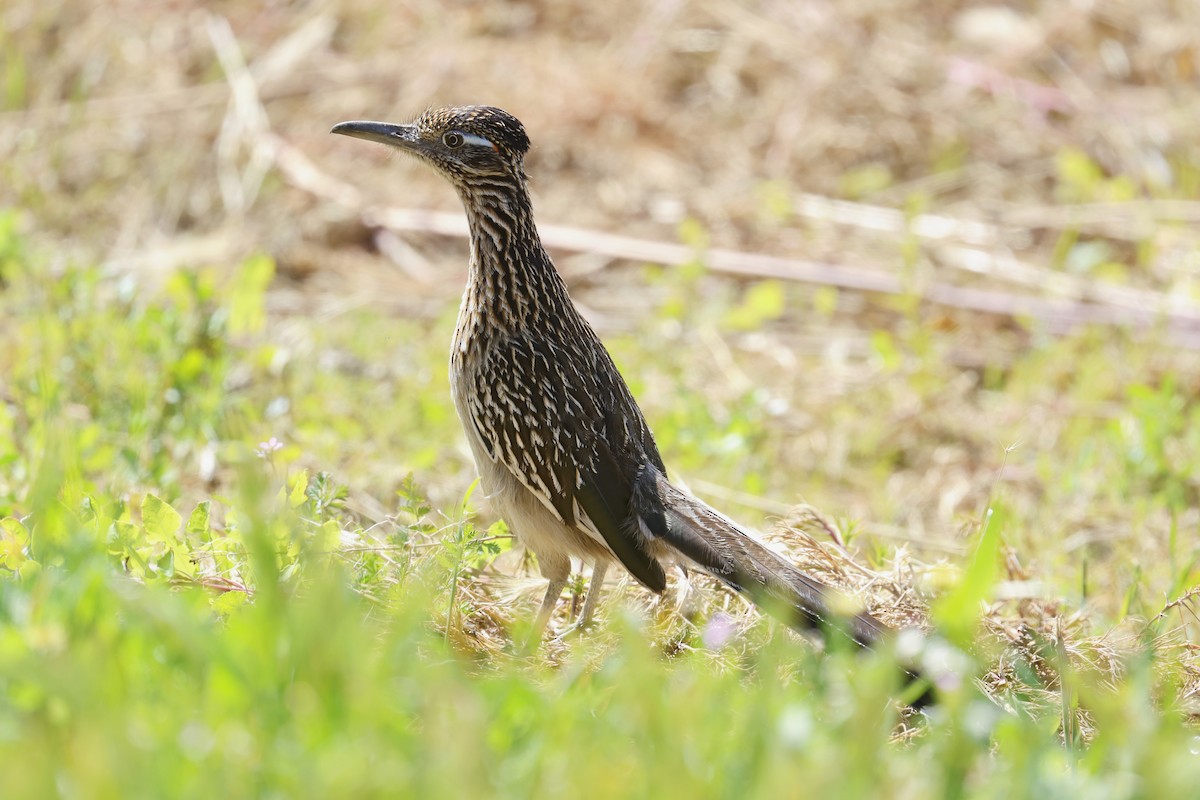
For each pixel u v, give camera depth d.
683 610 8.42
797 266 16.03
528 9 19.52
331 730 5.29
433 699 5.31
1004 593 9.25
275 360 12.12
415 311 15.30
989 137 18.14
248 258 15.47
